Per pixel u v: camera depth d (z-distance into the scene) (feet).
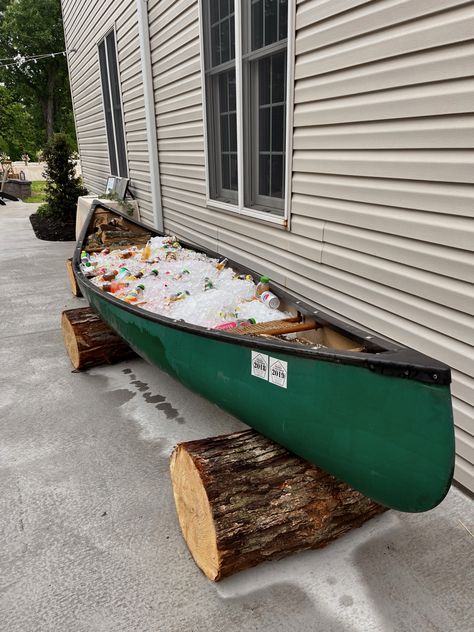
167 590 5.77
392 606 5.49
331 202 9.12
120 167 26.89
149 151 19.26
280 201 11.48
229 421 9.61
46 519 6.93
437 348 7.30
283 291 9.62
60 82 99.60
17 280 20.17
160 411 10.00
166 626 5.31
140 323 8.50
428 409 4.46
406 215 7.42
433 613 5.40
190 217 17.22
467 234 6.47
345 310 9.29
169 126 17.62
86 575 5.99
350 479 5.42
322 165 9.16
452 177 6.53
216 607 5.53
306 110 9.30
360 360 4.80
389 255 7.92
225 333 6.51
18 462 8.27
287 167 10.16
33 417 9.76
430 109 6.67
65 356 12.83
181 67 15.58
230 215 13.88
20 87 98.48
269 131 11.54
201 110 14.76
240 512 5.47
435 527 6.69
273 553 5.75
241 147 12.25
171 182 18.51
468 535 6.54
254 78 11.64
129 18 19.44
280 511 5.61
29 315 15.98
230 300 9.52
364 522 6.67
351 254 8.84
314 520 5.80
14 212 43.80
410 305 7.67
